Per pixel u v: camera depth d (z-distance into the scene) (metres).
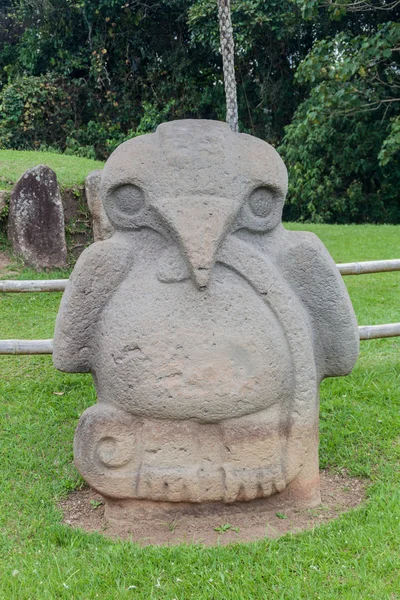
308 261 2.53
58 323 2.54
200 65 14.61
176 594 2.13
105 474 2.49
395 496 2.70
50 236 6.81
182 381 2.39
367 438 3.34
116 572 2.24
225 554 2.31
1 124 13.70
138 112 14.86
